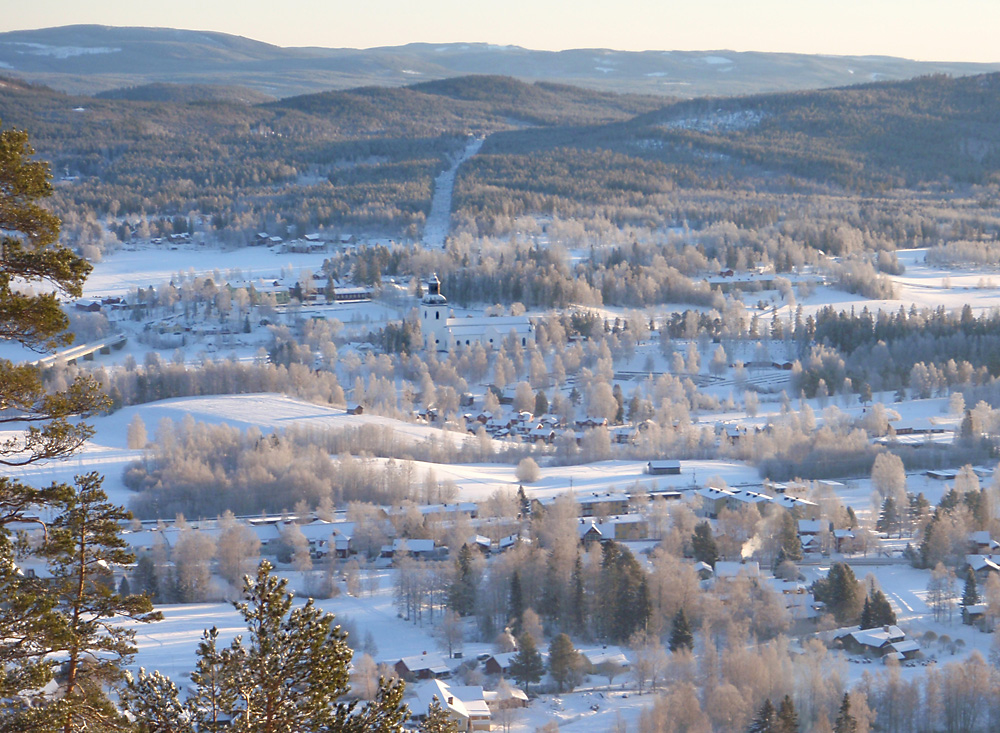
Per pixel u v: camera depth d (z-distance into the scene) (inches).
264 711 2299.5
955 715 7824.8
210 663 2330.2
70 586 2596.0
